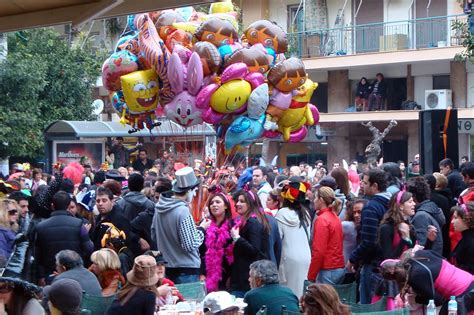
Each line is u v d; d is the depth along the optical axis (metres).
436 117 15.77
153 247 11.66
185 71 16.09
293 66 16.70
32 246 11.07
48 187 12.53
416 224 11.45
